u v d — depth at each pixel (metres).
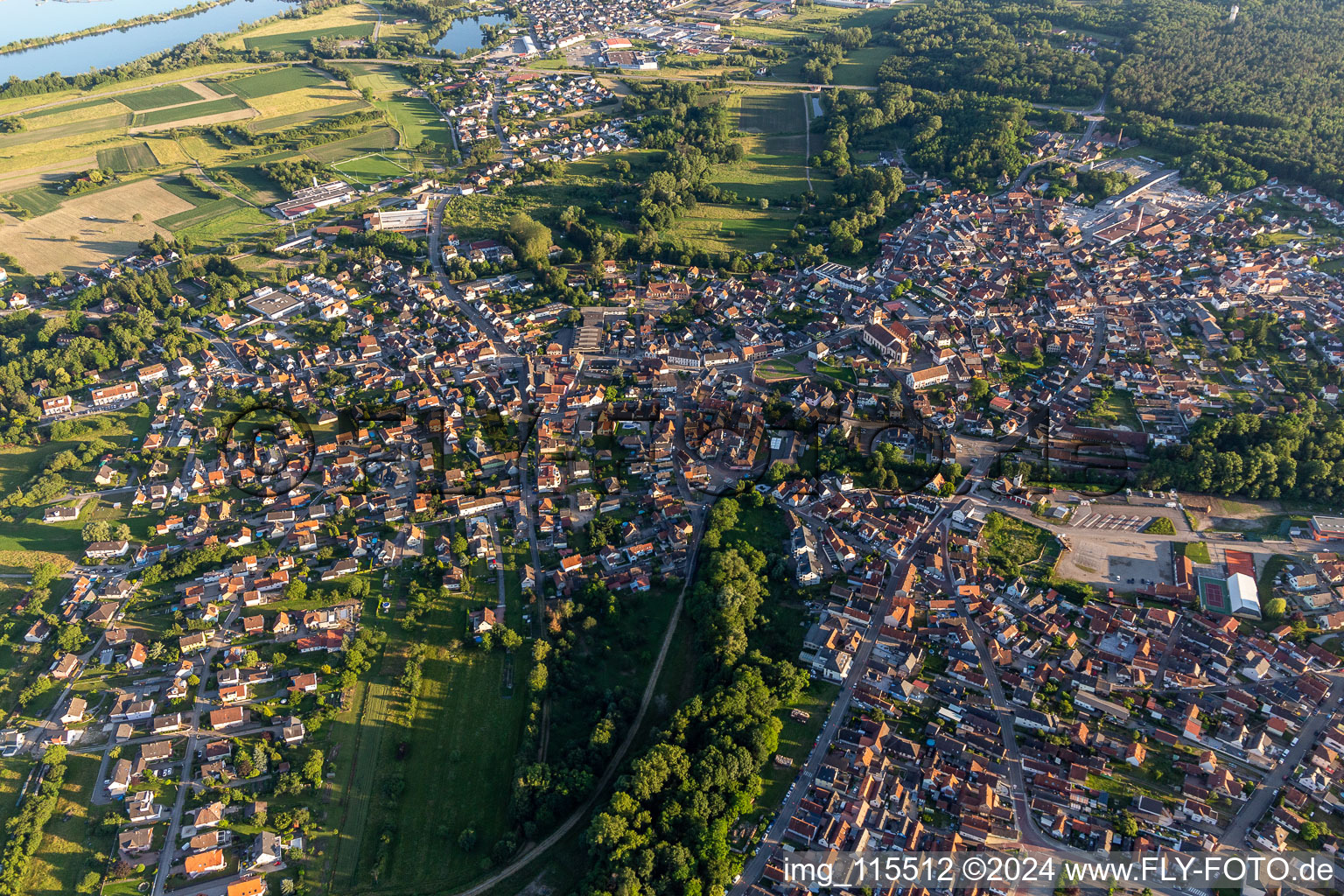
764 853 192.75
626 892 177.62
